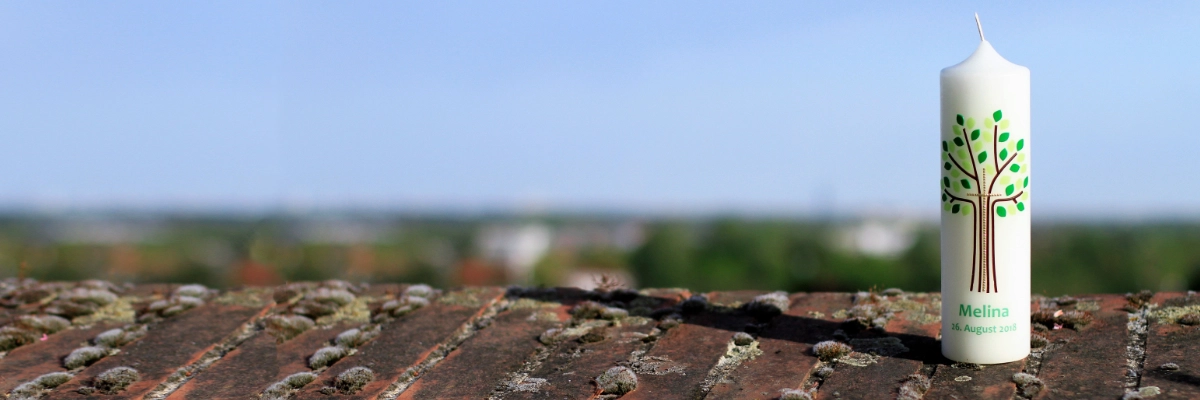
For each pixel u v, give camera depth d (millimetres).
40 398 2520
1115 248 23406
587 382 2484
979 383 2305
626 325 3072
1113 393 2182
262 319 3334
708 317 3139
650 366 2588
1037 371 2379
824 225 25766
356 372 2580
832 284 25344
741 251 26672
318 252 24391
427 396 2438
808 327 2951
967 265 2424
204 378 2662
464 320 3203
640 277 27547
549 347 2850
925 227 24000
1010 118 2330
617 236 29094
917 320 2953
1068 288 23172
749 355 2664
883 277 24406
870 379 2389
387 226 36781
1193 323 2637
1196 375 2229
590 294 3576
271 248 23844
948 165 2428
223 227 32969
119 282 4113
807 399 2201
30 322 3195
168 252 29531
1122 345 2543
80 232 30141
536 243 31812
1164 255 23094
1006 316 2420
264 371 2723
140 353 2922
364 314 3367
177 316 3383
